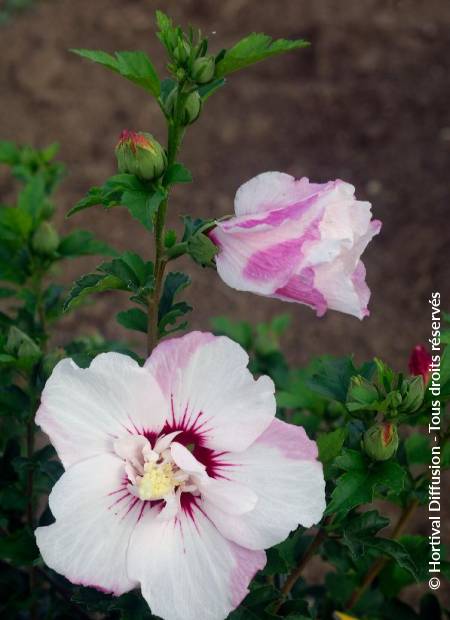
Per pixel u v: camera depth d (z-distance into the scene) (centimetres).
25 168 71
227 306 115
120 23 154
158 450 40
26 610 63
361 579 59
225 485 40
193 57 42
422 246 118
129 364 39
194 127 138
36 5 158
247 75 147
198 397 40
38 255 61
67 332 110
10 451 55
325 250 39
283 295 41
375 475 44
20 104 140
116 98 141
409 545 54
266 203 41
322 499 39
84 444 40
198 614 39
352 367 49
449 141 132
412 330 110
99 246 62
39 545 39
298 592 59
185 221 46
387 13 154
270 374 69
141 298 46
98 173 129
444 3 156
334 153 132
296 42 42
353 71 144
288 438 40
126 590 39
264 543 40
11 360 50
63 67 146
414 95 139
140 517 40
